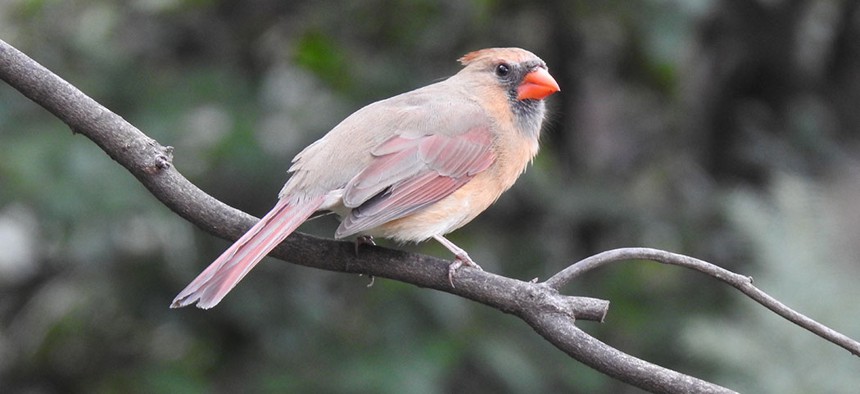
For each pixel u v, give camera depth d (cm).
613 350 587
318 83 1174
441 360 1070
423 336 1109
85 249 1092
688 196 1321
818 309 965
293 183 691
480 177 739
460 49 1192
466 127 740
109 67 1136
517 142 770
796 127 1420
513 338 1133
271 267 1152
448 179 720
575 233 1252
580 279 1227
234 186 1133
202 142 1111
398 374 1054
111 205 1058
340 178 685
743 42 1422
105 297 1198
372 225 660
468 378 1169
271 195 1135
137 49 1167
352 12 1160
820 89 1449
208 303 581
